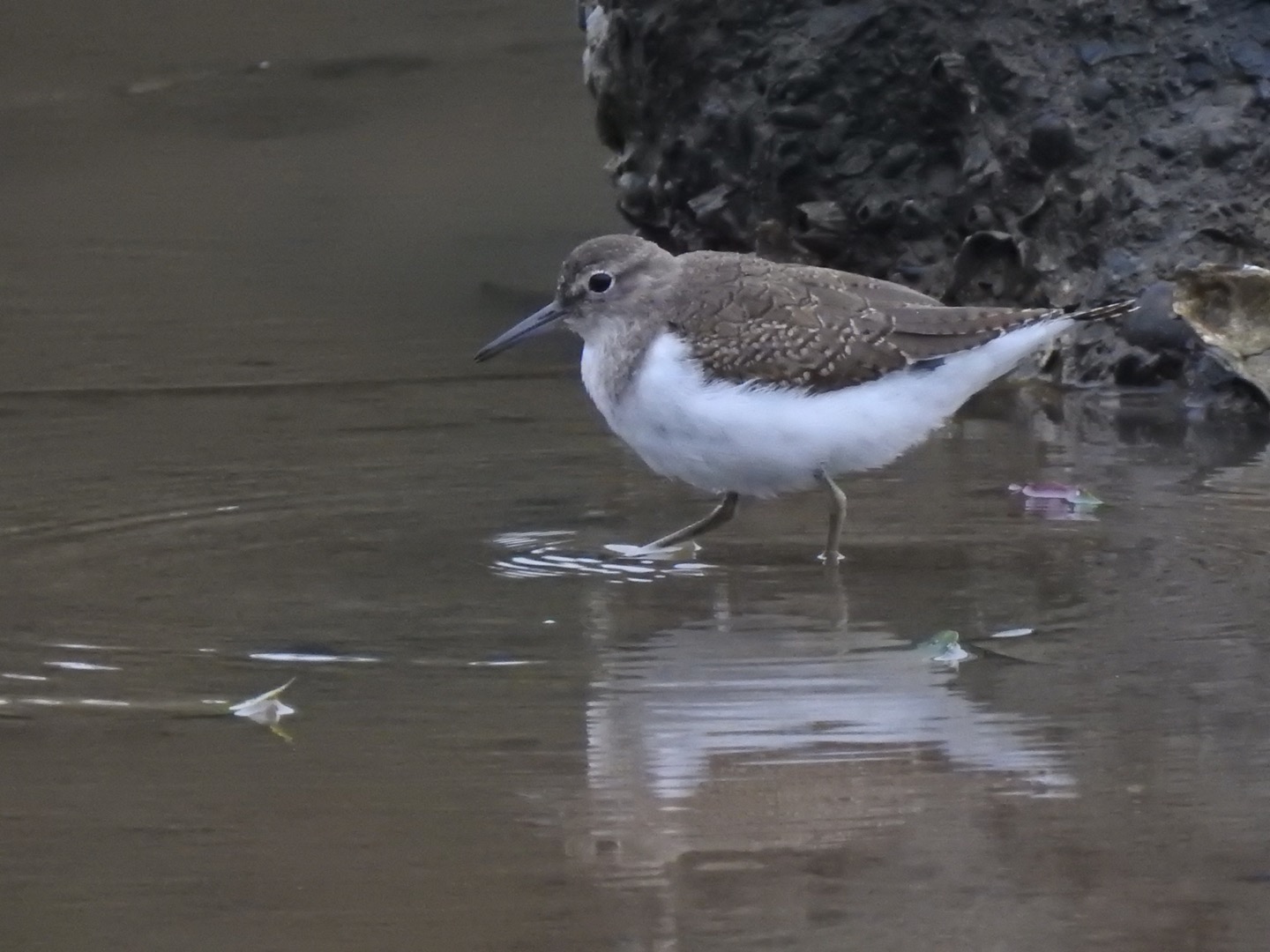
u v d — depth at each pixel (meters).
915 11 16.03
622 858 7.35
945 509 12.16
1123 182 15.34
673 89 16.75
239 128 23.61
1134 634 9.75
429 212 20.41
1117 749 8.31
